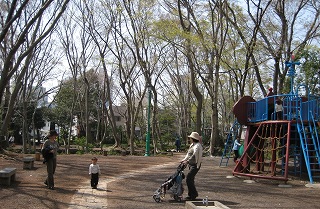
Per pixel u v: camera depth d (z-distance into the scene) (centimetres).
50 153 1005
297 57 2366
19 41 1178
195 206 731
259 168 1573
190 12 2453
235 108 1507
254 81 3362
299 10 2422
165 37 2342
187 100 4512
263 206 826
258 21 2252
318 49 2391
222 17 2373
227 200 898
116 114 6631
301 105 1259
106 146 4069
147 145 2689
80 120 4900
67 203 845
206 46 2308
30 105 3800
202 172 1548
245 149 1473
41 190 978
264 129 1463
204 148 3067
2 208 760
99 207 812
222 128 4744
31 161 1411
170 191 965
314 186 1123
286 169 1175
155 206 825
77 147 3878
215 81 2589
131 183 1201
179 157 2647
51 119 4862
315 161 1445
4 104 2720
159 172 1548
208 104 4956
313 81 2373
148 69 2930
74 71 3469
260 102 1409
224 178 1338
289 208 808
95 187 1073
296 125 1284
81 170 1496
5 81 1210
